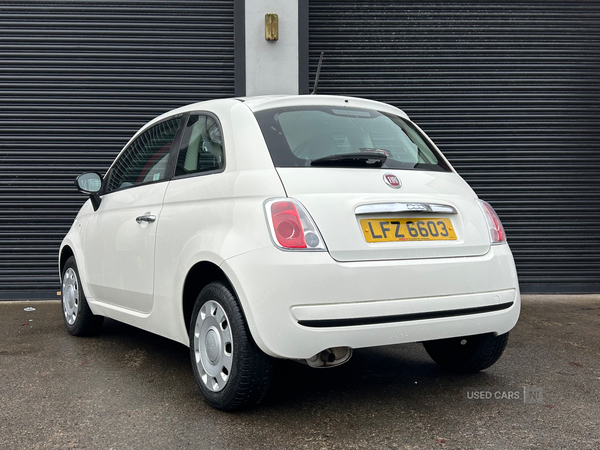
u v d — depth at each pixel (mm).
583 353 4164
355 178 2846
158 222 3379
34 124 6535
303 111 3170
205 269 3057
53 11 6539
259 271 2584
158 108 6621
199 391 3275
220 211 2881
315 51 6762
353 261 2652
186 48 6609
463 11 6809
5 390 3297
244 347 2693
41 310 5945
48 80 6539
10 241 6535
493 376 3578
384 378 3527
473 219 3055
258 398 2803
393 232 2789
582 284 6809
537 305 6160
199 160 3277
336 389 3305
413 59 6793
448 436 2607
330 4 6738
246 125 3018
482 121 6820
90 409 2980
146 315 3576
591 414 2893
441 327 2793
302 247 2578
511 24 6832
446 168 3354
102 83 6578
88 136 6578
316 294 2551
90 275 4316
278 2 6457
